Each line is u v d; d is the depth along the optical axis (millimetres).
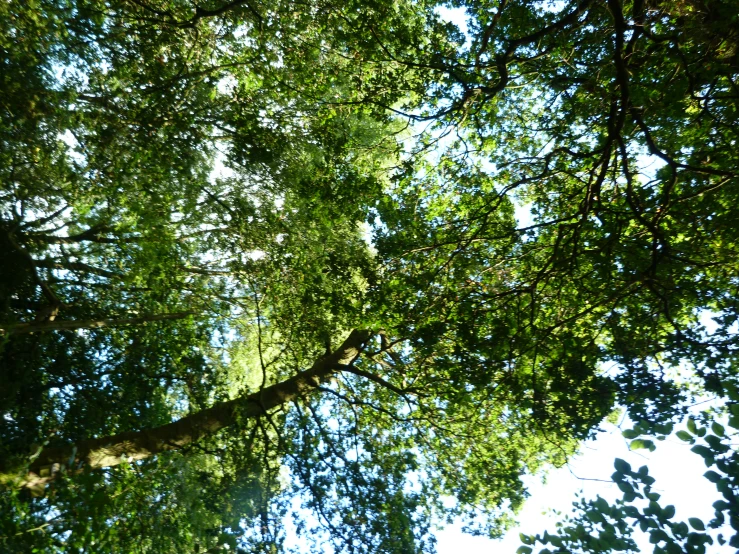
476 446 16422
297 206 17500
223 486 15922
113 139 15594
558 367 11578
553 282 12773
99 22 14508
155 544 13422
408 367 16969
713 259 11766
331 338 18500
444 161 14133
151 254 15516
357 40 13578
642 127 9492
